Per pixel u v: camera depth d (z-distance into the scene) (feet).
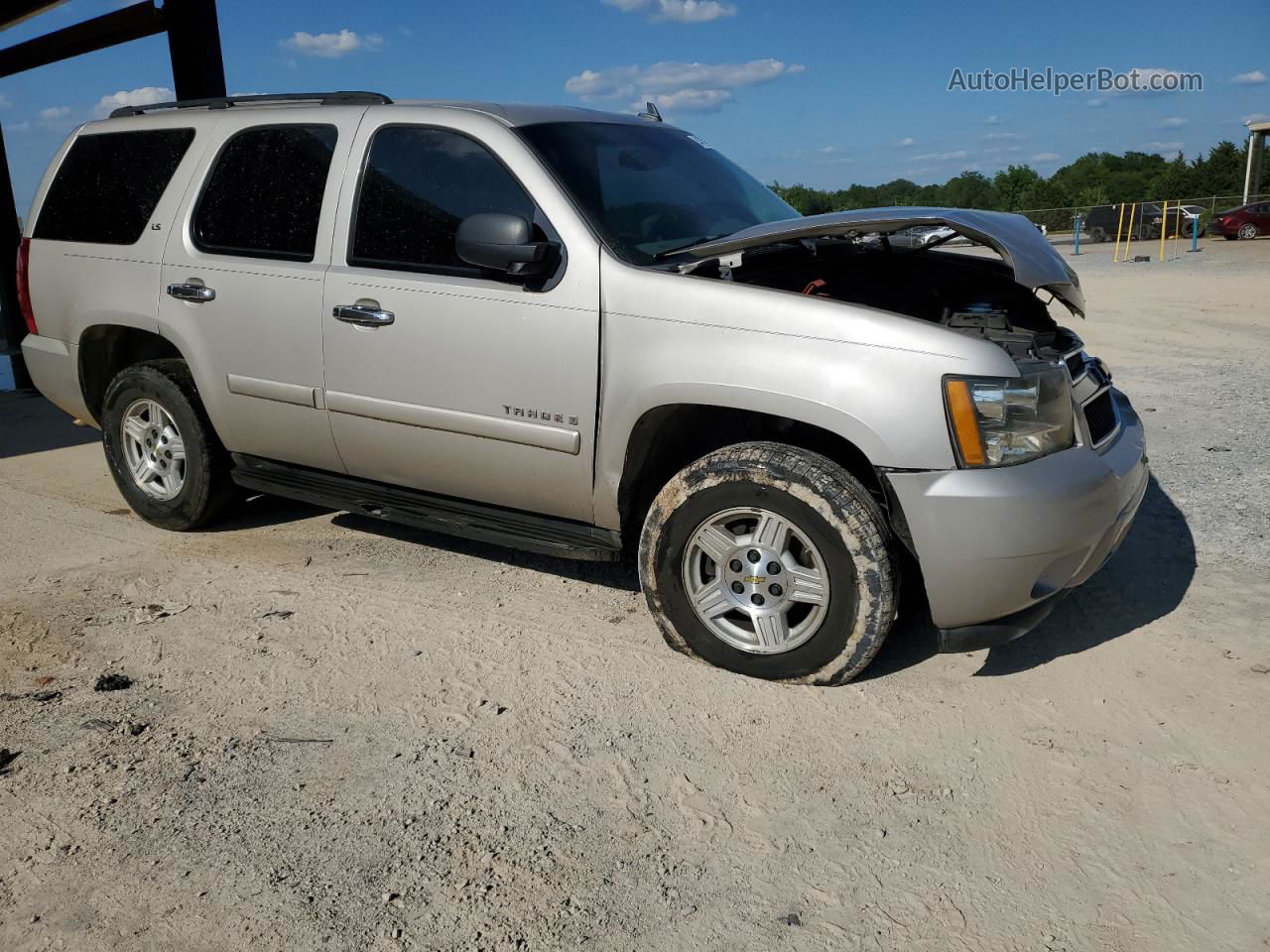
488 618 13.21
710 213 13.70
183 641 12.59
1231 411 24.06
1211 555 14.85
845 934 7.57
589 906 7.88
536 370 12.06
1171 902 7.84
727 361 10.86
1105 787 9.30
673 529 11.50
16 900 7.97
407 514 14.06
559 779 9.55
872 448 10.29
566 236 11.93
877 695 11.01
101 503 18.60
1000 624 10.64
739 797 9.25
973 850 8.49
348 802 9.21
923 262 14.08
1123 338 36.40
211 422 15.64
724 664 11.59
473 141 12.77
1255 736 10.08
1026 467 10.25
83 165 16.78
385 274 13.12
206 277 14.76
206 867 8.34
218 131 15.20
